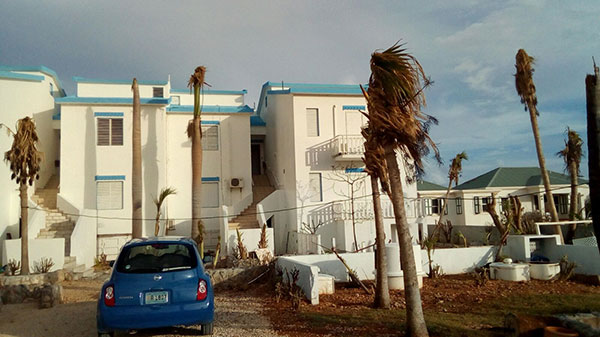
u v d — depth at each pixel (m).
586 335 5.53
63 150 20.88
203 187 23.14
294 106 22.20
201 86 19.53
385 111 6.60
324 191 21.91
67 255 17.94
